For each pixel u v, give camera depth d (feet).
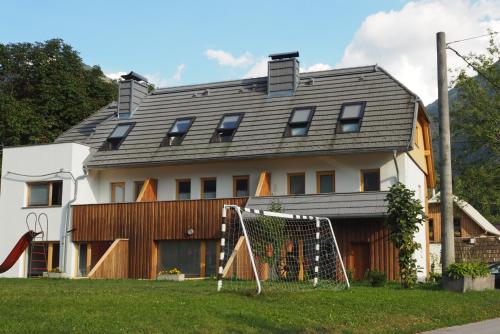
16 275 97.55
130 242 90.53
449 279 62.85
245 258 75.05
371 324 42.98
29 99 137.28
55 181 97.86
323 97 94.32
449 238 63.93
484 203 145.69
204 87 108.58
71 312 37.22
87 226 93.86
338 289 58.39
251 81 105.29
